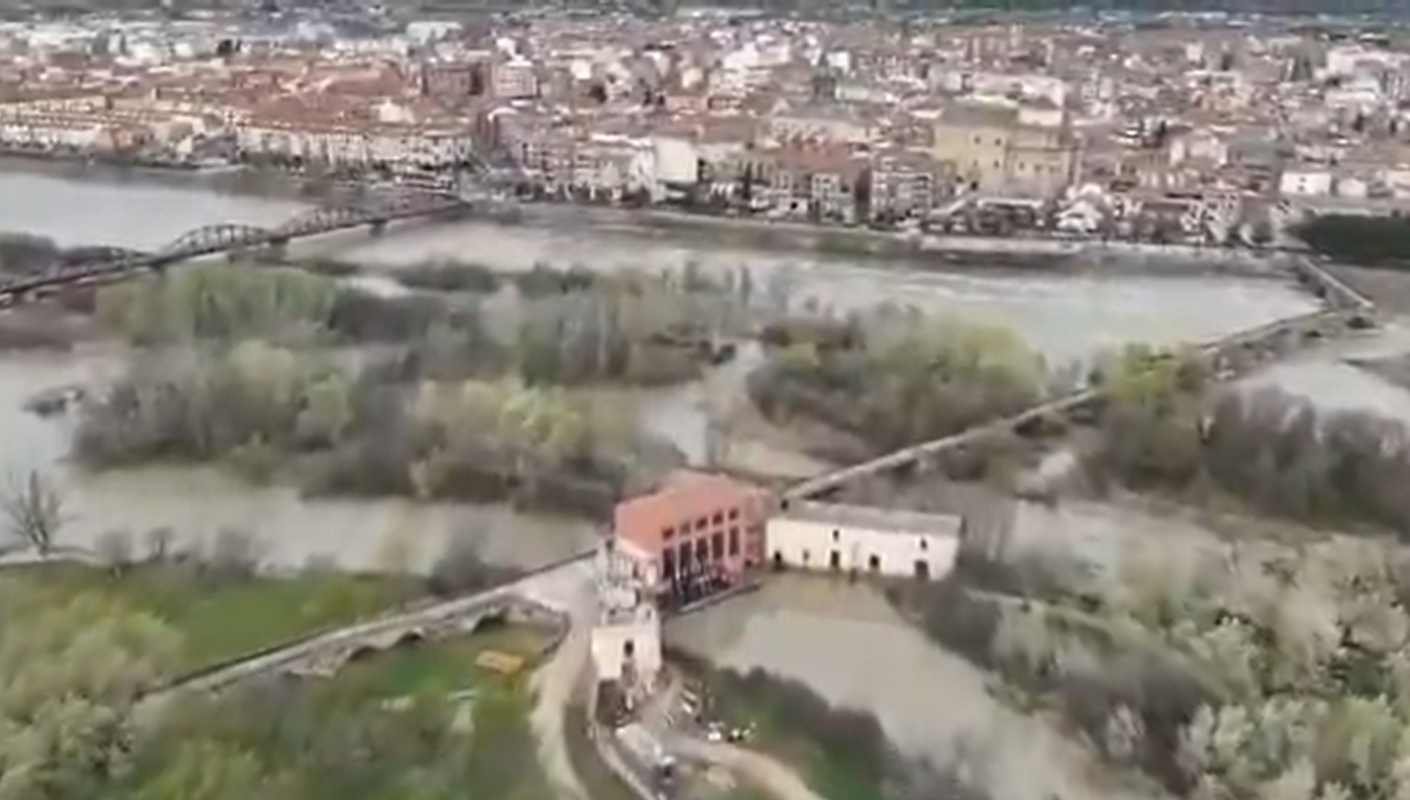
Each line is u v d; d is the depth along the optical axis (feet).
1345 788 626.64
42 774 647.15
